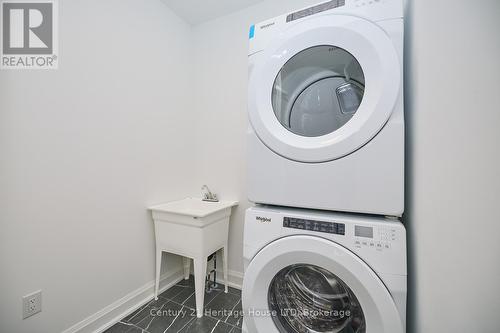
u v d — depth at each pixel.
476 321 0.53
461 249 0.55
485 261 0.52
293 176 0.80
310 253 0.72
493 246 0.51
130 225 1.44
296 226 0.75
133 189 1.46
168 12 1.76
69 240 1.12
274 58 0.88
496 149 0.50
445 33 0.58
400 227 0.64
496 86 0.50
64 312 1.10
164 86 1.72
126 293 1.41
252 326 0.83
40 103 1.02
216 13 1.84
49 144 1.05
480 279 0.52
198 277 1.37
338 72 0.84
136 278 1.47
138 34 1.51
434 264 0.61
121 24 1.40
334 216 0.74
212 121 1.92
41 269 1.02
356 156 0.70
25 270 0.97
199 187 1.96
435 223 0.60
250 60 0.94
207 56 1.94
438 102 0.60
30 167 0.98
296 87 0.92
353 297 0.76
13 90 0.94
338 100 0.84
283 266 0.79
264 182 0.85
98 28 1.26
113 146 1.34
